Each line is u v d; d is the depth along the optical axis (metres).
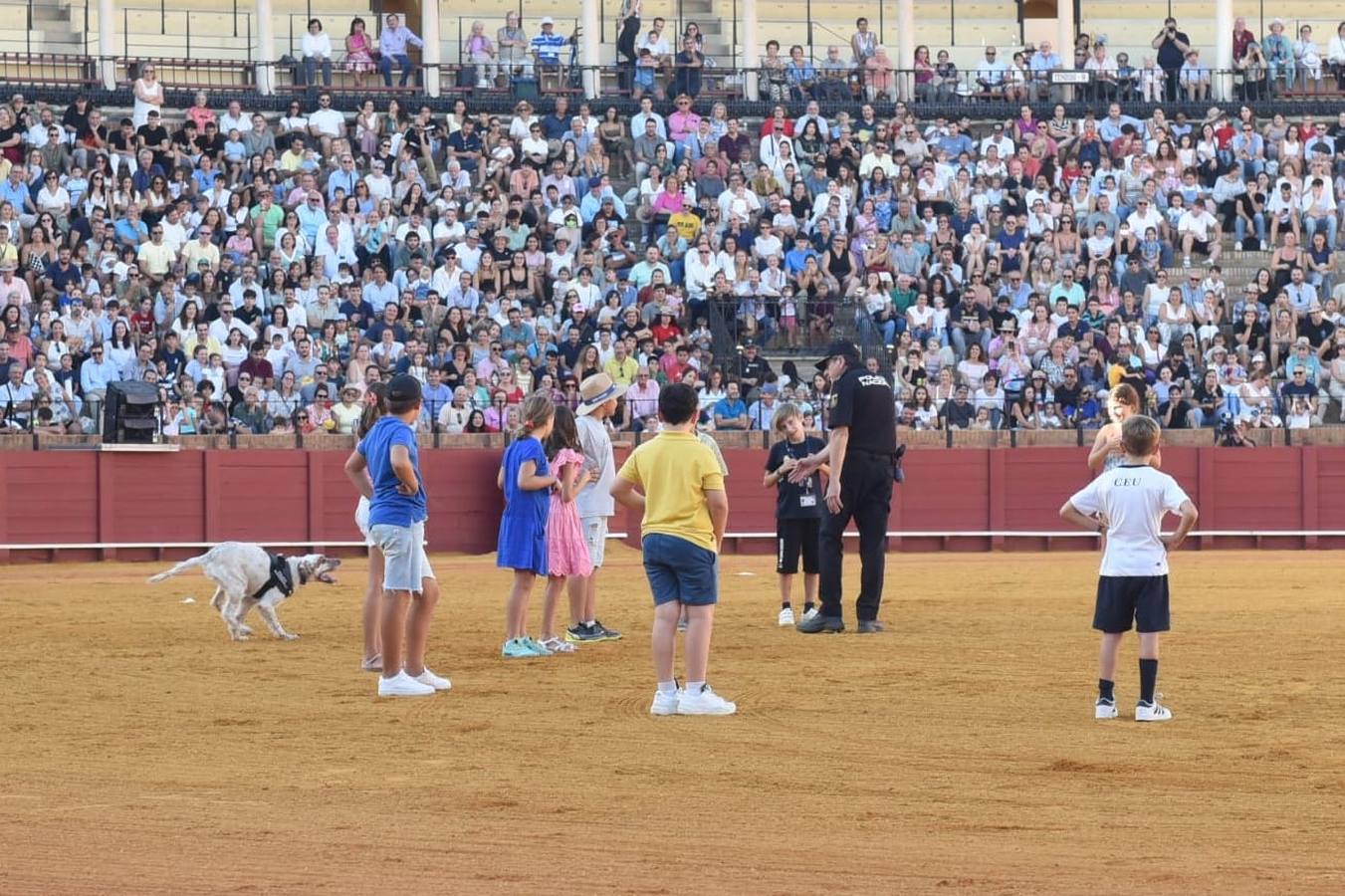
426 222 37.19
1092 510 12.53
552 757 11.02
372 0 49.59
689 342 34.53
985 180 40.28
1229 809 9.35
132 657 16.59
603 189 38.97
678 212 38.31
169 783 10.25
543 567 16.23
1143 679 12.37
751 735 11.81
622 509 34.00
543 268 36.09
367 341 33.81
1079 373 35.66
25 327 32.81
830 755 11.05
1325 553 33.78
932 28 51.78
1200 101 44.44
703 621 12.74
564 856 8.27
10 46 45.19
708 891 7.57
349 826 8.98
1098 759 10.86
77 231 34.59
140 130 37.44
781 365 35.84
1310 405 35.72
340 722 12.50
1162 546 12.31
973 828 8.89
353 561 32.81
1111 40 51.94
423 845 8.52
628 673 15.06
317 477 33.22
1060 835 8.72
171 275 33.84
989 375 35.53
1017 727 12.12
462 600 22.95
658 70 43.97
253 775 10.48
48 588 26.00
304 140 38.75
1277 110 44.56
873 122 42.22
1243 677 14.59
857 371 18.12
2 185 35.44
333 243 35.53
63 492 32.25
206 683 14.70
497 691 14.01
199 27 47.81
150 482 32.66
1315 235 39.09
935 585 25.25
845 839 8.63
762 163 40.56
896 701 13.34
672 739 11.67
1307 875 7.82
